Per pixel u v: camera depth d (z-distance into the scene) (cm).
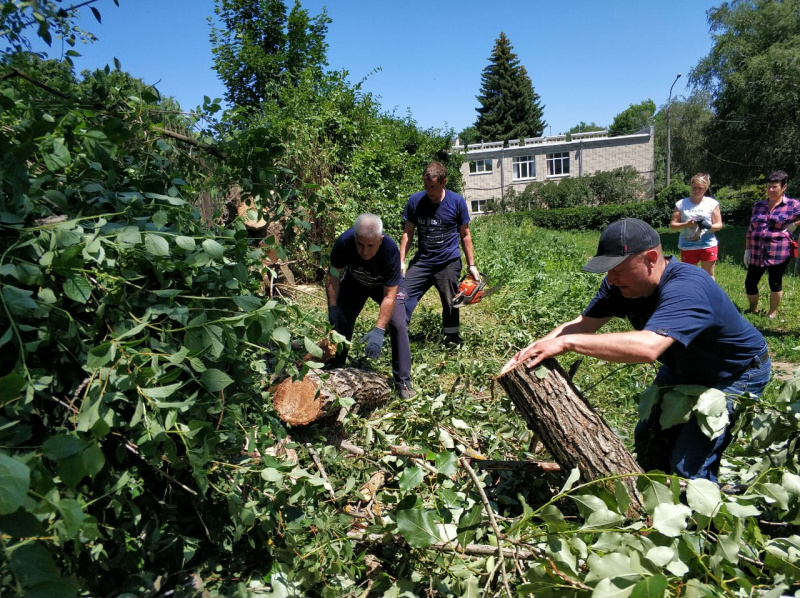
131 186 258
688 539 200
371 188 1038
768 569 213
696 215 780
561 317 696
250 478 232
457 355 514
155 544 201
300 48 1296
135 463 211
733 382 269
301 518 237
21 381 150
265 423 274
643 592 165
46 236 190
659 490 211
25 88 248
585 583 186
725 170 2344
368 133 1152
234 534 229
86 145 218
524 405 258
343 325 436
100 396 170
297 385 311
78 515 132
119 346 185
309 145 891
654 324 239
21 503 119
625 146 4441
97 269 204
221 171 307
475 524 214
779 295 743
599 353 242
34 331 189
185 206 259
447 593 223
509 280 895
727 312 254
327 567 226
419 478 227
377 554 252
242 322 220
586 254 1529
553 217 3406
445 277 541
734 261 1476
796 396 252
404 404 345
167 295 213
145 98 260
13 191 192
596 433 252
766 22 2212
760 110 2134
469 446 320
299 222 327
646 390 270
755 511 207
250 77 1255
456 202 538
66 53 264
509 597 197
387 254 404
